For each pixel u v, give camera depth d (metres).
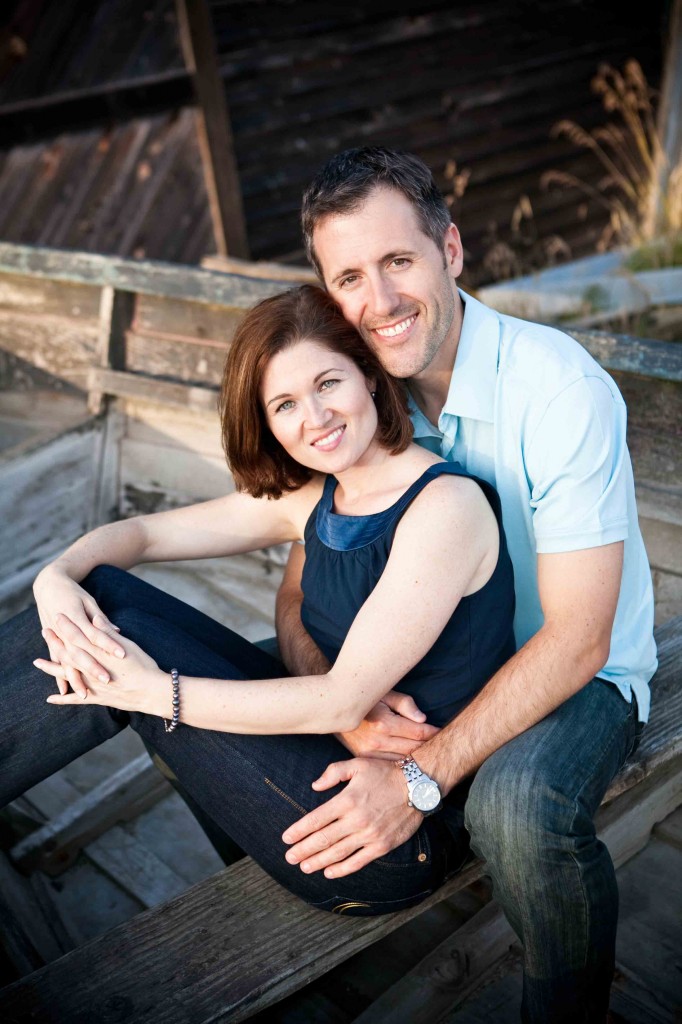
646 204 5.77
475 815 1.42
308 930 1.51
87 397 3.36
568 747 1.47
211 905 1.57
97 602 1.74
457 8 5.86
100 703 1.57
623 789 1.64
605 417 1.55
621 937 1.77
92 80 5.16
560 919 1.37
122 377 3.10
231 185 5.59
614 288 4.51
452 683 1.60
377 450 1.63
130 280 3.00
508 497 1.68
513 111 6.27
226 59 5.38
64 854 2.18
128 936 1.52
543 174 6.52
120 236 5.56
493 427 1.66
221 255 5.71
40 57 5.05
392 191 1.55
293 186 5.85
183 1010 1.38
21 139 5.18
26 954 1.68
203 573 3.09
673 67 5.61
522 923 1.40
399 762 1.52
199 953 1.48
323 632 1.70
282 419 1.59
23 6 4.93
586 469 1.53
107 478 3.21
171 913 1.56
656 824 1.99
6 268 3.28
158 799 2.35
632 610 1.69
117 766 2.49
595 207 6.82
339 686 1.49
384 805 1.48
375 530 1.60
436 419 1.82
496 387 1.63
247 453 1.69
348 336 1.58
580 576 1.52
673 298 4.45
